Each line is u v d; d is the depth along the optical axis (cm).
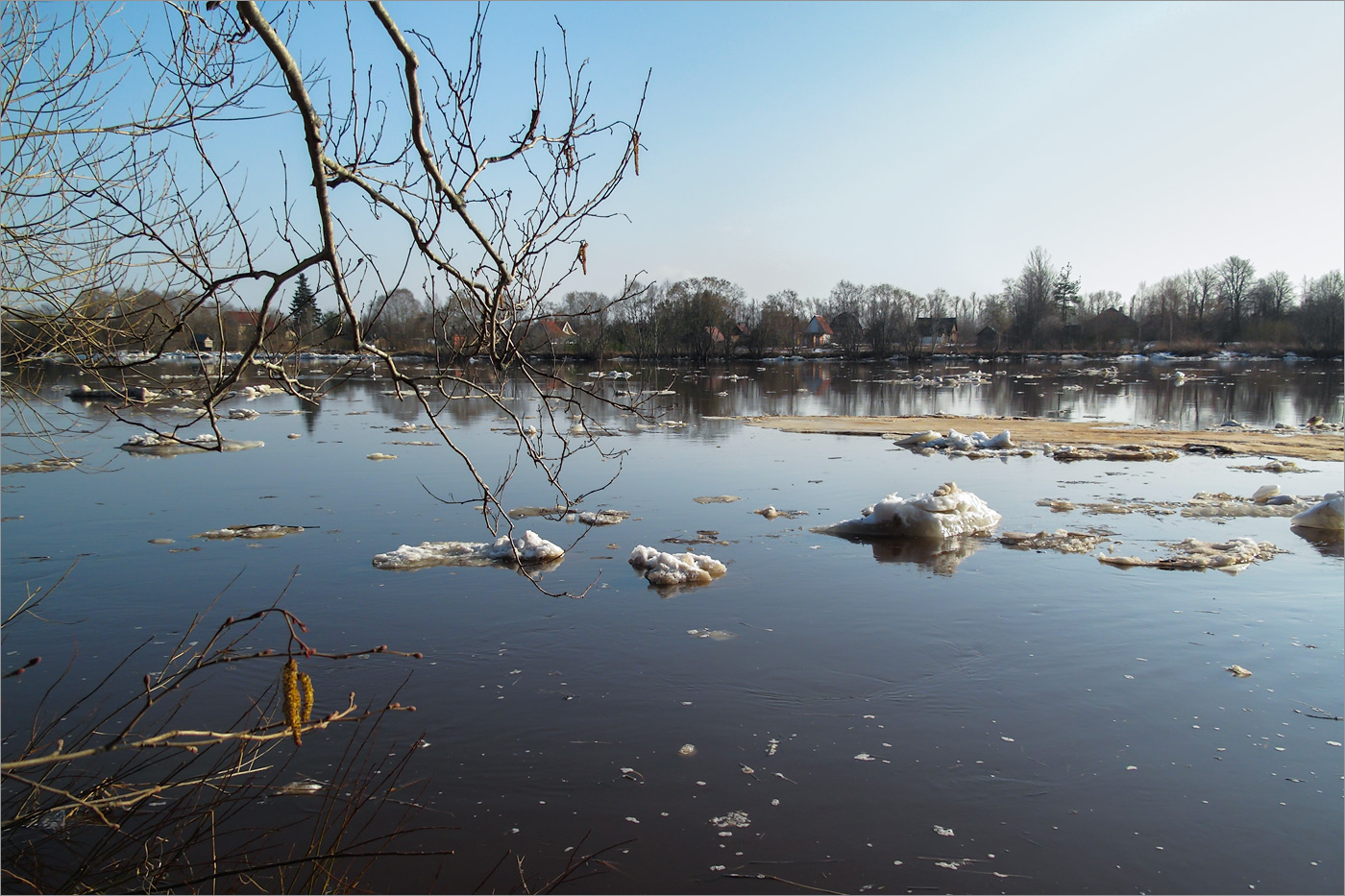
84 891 427
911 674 818
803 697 771
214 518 1440
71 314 478
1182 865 546
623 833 576
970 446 2286
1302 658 854
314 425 2825
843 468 1975
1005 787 631
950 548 1258
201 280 307
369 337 336
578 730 711
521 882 525
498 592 1050
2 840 485
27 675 800
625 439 2506
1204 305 10056
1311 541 1301
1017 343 9256
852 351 8250
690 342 7431
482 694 772
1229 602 1014
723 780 639
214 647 870
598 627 934
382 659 848
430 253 301
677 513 1493
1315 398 3888
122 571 1127
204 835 550
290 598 1024
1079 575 1121
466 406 3503
